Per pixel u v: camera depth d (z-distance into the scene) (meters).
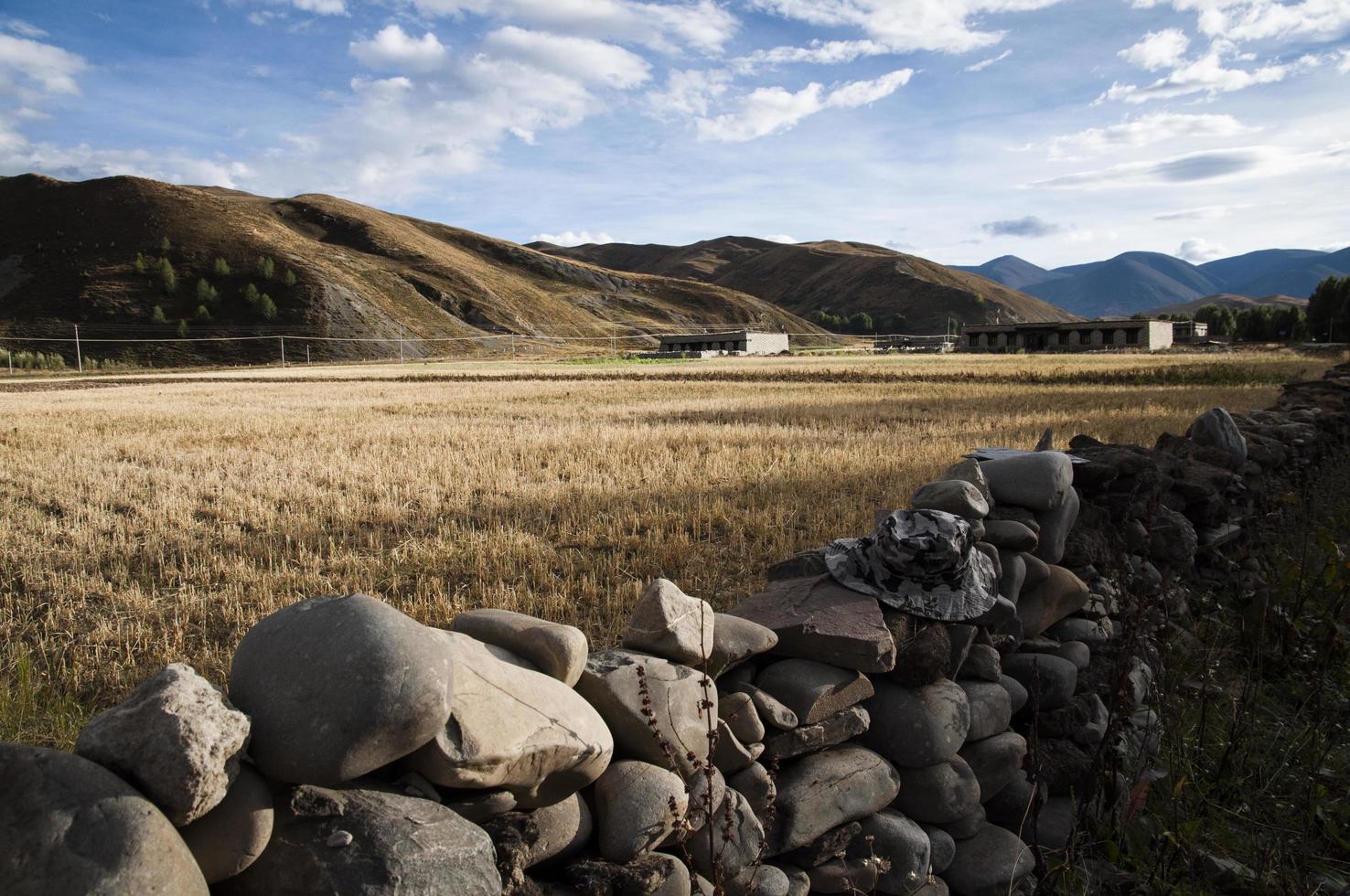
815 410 21.62
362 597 2.13
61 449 14.66
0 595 6.59
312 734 1.88
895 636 3.53
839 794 3.17
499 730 2.15
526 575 6.59
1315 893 3.36
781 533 7.67
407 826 1.93
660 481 10.66
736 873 2.74
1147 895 3.52
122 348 128.38
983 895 3.64
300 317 142.75
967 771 3.66
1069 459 5.06
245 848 1.83
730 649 3.10
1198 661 5.39
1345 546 7.37
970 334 111.94
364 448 14.52
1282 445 9.27
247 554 7.64
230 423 19.66
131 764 1.71
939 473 10.77
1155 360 47.47
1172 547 6.24
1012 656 4.36
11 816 1.55
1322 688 4.62
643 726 2.66
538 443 14.73
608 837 2.46
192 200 178.38
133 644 5.47
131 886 1.53
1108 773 3.87
